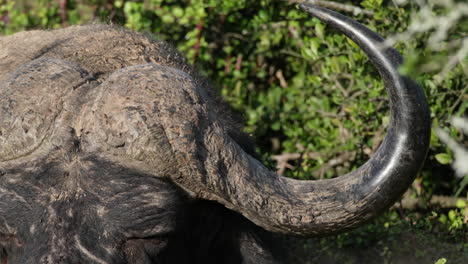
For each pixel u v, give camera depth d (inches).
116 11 671.8
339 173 603.8
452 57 295.9
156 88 307.3
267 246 368.5
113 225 299.9
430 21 289.6
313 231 322.3
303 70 657.0
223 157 312.8
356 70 586.9
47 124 309.3
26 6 690.2
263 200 317.4
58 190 300.0
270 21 653.9
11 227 300.7
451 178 596.7
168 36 642.8
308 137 629.9
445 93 515.5
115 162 304.3
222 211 346.3
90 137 305.7
